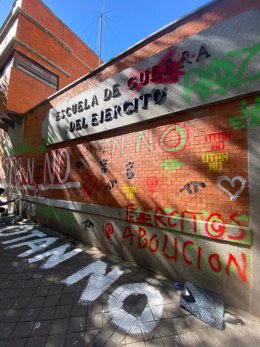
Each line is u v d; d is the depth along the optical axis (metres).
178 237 3.43
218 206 3.02
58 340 2.29
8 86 8.39
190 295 2.94
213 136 3.16
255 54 2.81
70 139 5.80
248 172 2.79
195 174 3.29
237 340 2.30
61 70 10.49
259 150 2.72
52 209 6.49
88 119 5.27
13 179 9.07
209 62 3.23
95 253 4.60
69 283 3.41
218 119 3.13
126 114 4.36
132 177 4.19
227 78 3.03
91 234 5.06
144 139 4.07
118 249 4.39
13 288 3.26
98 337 2.34
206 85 3.23
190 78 3.42
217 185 3.06
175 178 3.53
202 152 3.25
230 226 2.87
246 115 2.88
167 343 2.26
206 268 3.09
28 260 4.26
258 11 2.85
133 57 4.39
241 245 2.79
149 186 3.88
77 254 4.55
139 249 3.98
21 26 8.80
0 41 10.34
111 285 3.34
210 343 2.26
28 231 6.27
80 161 5.52
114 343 2.26
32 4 9.23
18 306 2.83
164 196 3.65
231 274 2.86
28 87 9.02
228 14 3.13
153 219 3.74
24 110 8.78
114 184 4.54
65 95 6.18
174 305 2.86
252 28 2.87
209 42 3.26
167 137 3.71
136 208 4.07
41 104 7.34
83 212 5.32
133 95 4.27
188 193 3.35
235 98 2.97
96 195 4.95
